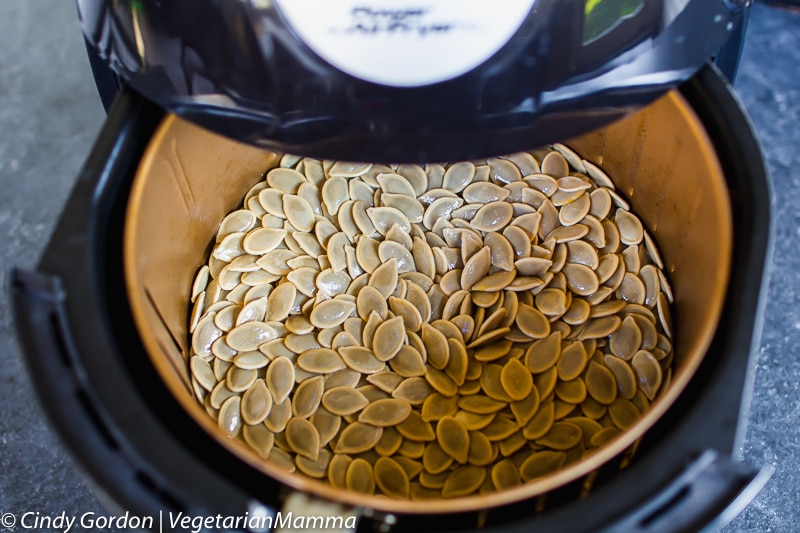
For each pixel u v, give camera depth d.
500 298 0.33
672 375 0.31
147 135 0.28
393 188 0.36
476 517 0.24
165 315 0.31
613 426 0.31
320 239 0.35
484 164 0.37
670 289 0.33
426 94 0.24
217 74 0.25
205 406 0.32
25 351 0.24
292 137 0.25
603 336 0.32
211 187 0.34
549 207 0.35
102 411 0.24
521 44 0.24
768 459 0.38
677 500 0.23
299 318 0.34
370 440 0.31
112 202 0.27
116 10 0.27
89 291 0.25
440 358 0.32
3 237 0.47
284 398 0.32
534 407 0.31
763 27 0.54
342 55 0.24
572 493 0.25
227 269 0.34
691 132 0.29
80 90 0.53
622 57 0.25
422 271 0.35
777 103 0.50
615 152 0.35
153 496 0.23
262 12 0.24
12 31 0.56
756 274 0.25
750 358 0.24
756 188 0.26
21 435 0.40
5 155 0.50
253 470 0.25
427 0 0.24
